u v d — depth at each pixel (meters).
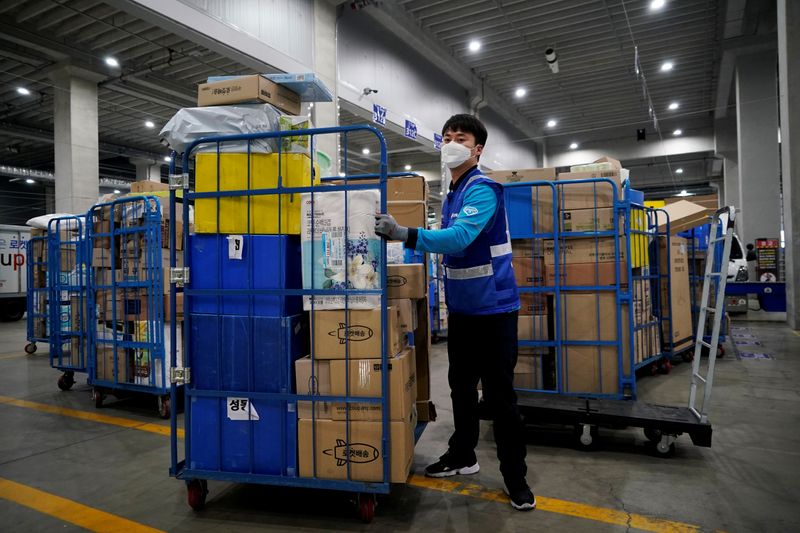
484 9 9.19
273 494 2.33
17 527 2.07
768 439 2.96
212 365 2.13
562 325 3.39
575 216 3.38
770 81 11.48
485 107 14.02
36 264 6.49
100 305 4.11
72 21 8.95
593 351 3.31
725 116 16.19
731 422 3.29
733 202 16.38
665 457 2.71
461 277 2.21
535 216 3.47
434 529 1.97
